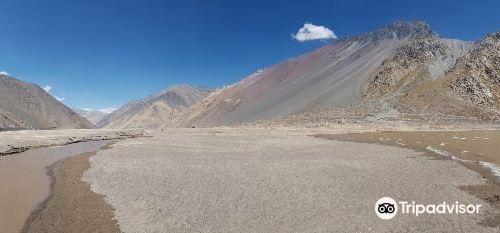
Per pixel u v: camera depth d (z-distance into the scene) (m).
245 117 178.50
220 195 27.39
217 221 22.33
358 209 24.22
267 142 63.03
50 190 30.41
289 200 26.11
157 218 22.97
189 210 24.25
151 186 30.23
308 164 39.53
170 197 27.09
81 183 32.22
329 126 95.56
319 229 21.09
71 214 24.19
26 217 23.80
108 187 30.38
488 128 89.31
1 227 22.12
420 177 32.94
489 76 121.56
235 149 53.62
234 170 36.41
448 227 21.42
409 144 56.97
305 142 62.66
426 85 126.75
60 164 42.16
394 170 36.06
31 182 33.50
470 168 36.88
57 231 21.52
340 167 37.72
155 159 43.88
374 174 34.22
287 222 22.09
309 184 30.42
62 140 68.00
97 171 37.09
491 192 28.08
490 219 22.62
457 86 120.12
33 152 54.22
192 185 30.34
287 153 48.50
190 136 77.88
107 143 66.19
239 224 21.86
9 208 25.61
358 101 134.50
